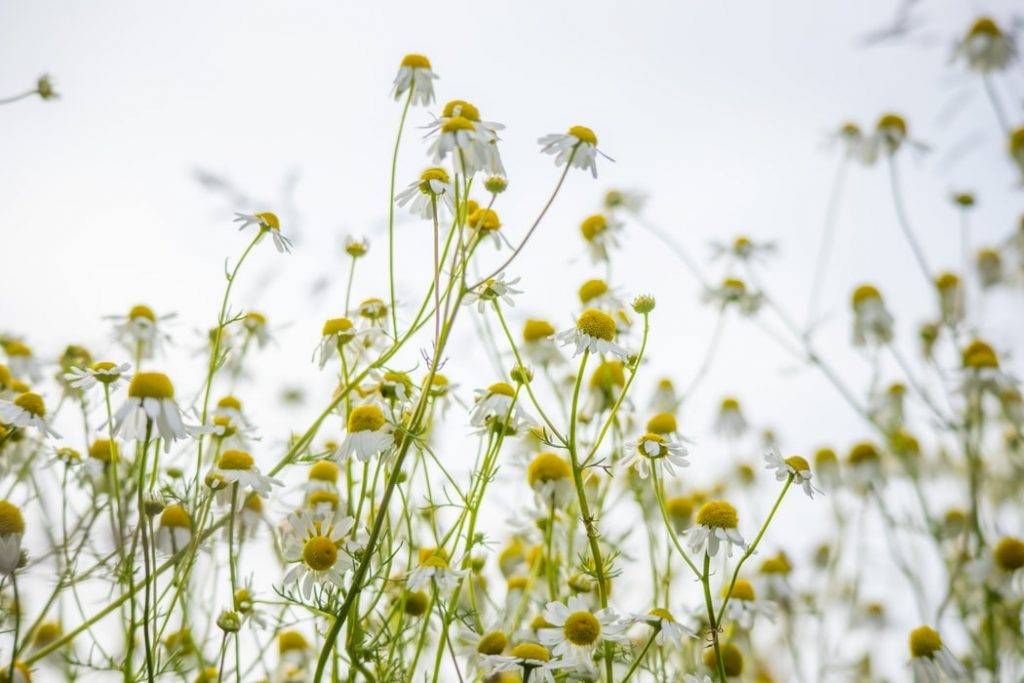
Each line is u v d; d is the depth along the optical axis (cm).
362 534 53
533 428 53
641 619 50
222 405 58
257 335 62
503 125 52
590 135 53
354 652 50
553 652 50
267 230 54
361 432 52
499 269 51
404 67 53
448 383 57
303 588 50
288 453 55
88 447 55
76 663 51
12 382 57
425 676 51
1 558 49
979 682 62
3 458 55
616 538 60
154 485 50
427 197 54
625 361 52
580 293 63
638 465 54
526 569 61
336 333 57
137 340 61
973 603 66
